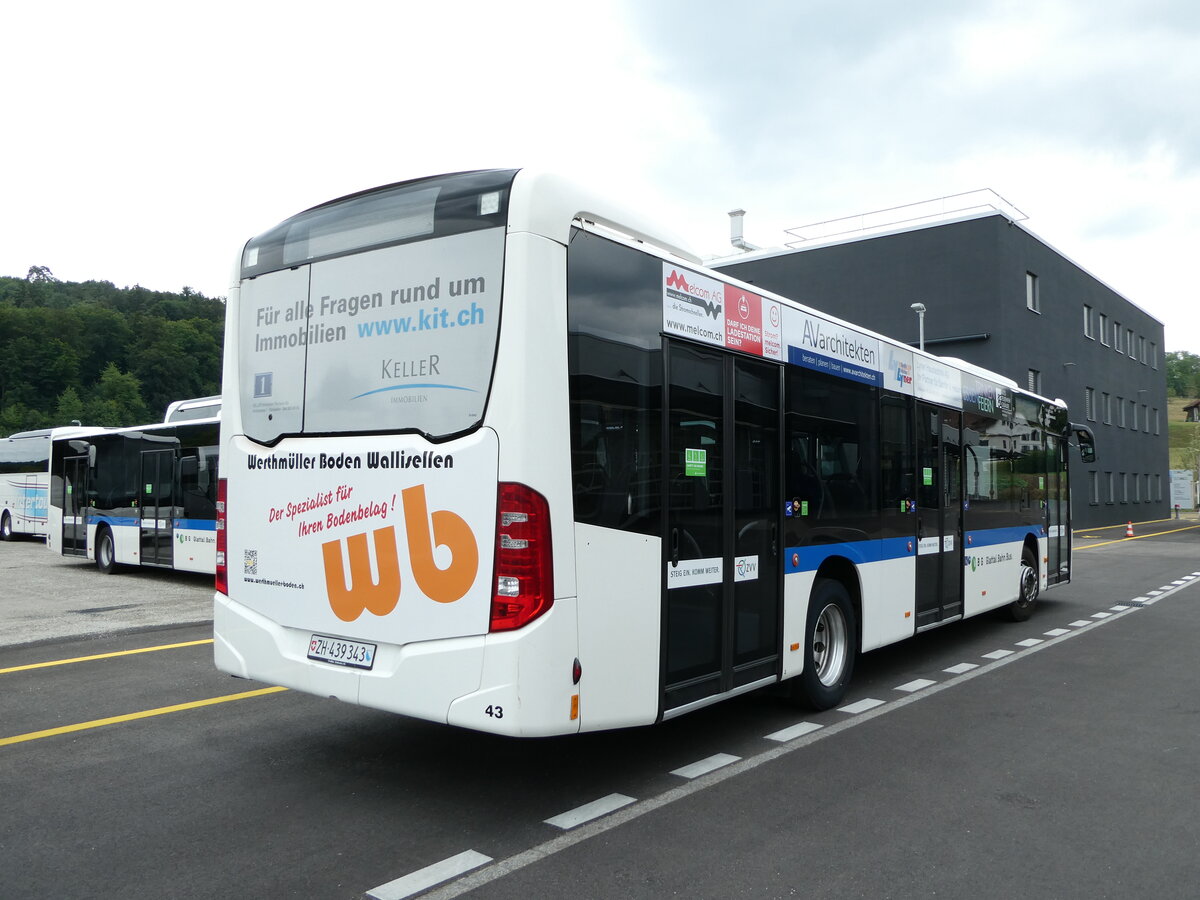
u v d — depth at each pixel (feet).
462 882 12.36
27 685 24.61
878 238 104.63
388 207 15.48
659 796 15.87
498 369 13.87
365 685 15.03
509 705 13.48
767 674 19.16
